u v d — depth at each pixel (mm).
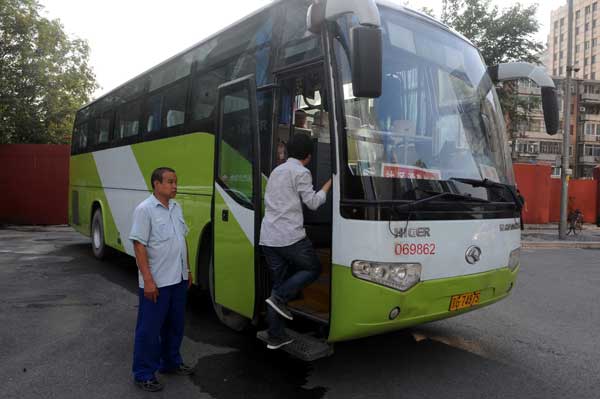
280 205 4047
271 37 4844
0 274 8633
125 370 4348
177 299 4082
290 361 4590
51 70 20375
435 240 3840
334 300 3760
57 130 21875
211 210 5297
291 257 4035
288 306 4438
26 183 17531
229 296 4930
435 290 3838
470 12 21609
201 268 5793
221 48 5746
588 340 5387
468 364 4594
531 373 4402
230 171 4992
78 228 11344
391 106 4031
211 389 3969
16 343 5027
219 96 5246
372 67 3346
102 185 9523
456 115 4477
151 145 7293
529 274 9656
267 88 4684
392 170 3830
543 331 5695
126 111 8484
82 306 6488
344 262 3678
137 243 3805
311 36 4273
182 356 4707
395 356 4766
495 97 5023
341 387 4031
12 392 3885
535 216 20688
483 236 4191
